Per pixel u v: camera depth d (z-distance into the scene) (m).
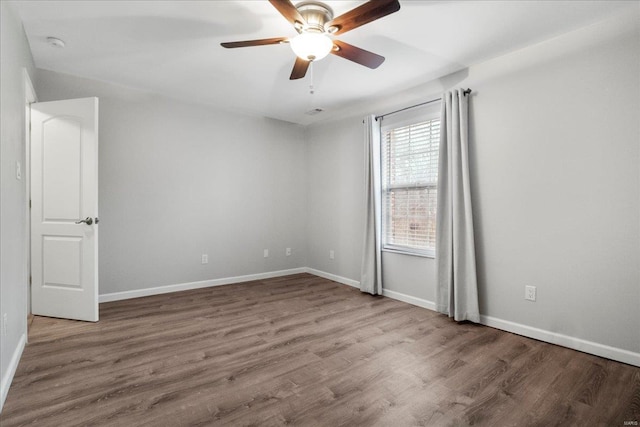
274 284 4.41
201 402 1.74
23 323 2.35
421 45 2.63
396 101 3.75
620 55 2.21
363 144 4.18
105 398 1.76
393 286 3.79
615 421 1.61
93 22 2.32
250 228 4.60
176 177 3.95
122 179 3.59
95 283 2.89
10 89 2.02
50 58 2.89
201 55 2.83
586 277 2.37
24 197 2.41
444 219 3.19
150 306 3.38
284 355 2.30
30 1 2.08
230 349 2.39
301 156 5.10
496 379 1.99
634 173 2.16
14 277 2.08
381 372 2.07
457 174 3.02
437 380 1.98
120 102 3.55
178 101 3.95
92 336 2.60
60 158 2.92
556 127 2.50
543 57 2.57
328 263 4.76
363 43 2.60
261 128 4.68
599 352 2.30
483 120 2.94
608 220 2.27
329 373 2.05
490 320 2.89
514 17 2.23
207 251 4.21
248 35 2.50
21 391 1.82
